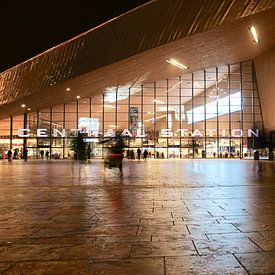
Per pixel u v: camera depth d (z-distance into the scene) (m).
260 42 37.88
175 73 46.00
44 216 6.69
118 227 5.63
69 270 3.61
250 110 49.25
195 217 6.42
